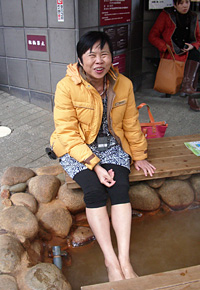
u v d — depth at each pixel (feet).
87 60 7.35
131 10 17.47
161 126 11.13
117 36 16.87
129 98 8.30
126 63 18.44
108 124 8.09
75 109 7.97
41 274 6.40
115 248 8.16
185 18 16.69
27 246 7.25
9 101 17.48
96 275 7.39
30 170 9.74
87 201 7.28
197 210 9.57
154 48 20.08
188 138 10.59
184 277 5.41
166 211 9.44
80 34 14.30
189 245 8.27
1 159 12.06
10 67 17.39
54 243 8.09
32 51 16.06
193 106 16.71
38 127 14.83
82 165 7.92
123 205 7.26
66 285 6.45
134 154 8.84
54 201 8.80
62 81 7.94
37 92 16.84
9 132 14.25
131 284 5.28
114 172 7.86
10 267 6.40
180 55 16.99
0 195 9.14
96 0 14.69
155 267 7.59
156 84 17.83
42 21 15.01
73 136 7.86
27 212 7.81
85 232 8.45
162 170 8.66
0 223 7.47
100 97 7.80
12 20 16.07
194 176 9.69
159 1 18.63
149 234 8.63
